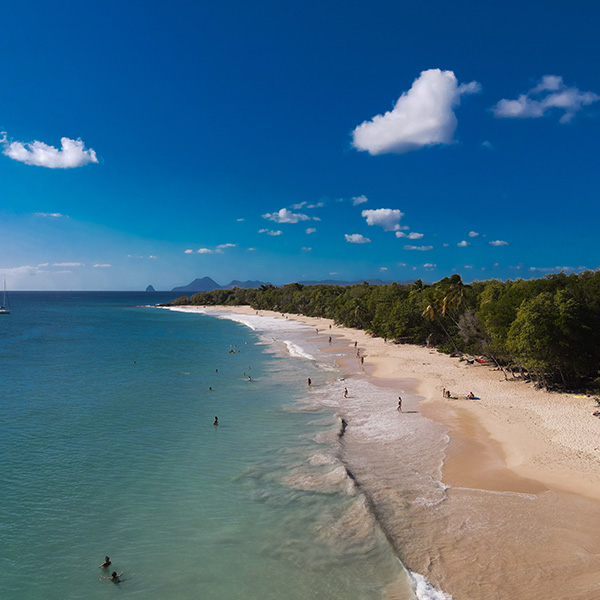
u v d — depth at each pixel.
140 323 136.50
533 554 16.50
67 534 19.48
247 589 15.80
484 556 16.59
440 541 17.70
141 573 16.84
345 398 41.44
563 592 14.44
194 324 131.62
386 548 17.45
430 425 32.12
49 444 30.39
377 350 70.44
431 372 51.16
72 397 43.72
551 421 30.66
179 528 19.84
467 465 24.84
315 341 85.38
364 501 20.88
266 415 36.94
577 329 36.44
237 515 20.81
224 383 49.91
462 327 58.12
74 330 114.88
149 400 42.38
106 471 25.94
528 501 20.36
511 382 44.00
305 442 29.97
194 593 15.72
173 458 27.83
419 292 81.62
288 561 17.27
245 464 26.69
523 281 56.75
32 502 22.25
